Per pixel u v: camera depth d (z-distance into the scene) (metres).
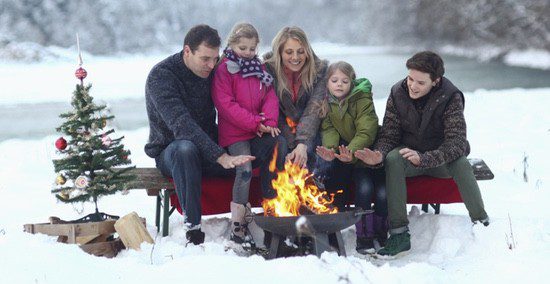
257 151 6.46
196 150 6.16
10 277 4.91
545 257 5.55
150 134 6.72
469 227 6.37
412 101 6.50
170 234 6.58
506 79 29.84
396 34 70.44
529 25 47.16
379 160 6.12
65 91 29.33
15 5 59.72
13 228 7.35
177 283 4.90
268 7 91.81
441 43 59.72
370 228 6.37
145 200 8.70
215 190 6.64
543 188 8.85
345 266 5.02
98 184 6.16
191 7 81.88
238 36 6.51
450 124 6.38
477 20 52.09
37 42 59.91
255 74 6.51
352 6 90.62
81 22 62.03
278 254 5.80
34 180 10.05
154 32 68.44
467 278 5.33
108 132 6.35
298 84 6.86
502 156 11.07
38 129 17.33
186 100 6.54
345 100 6.65
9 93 28.28
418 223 6.61
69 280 4.94
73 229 5.90
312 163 6.76
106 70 43.88
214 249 5.88
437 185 6.70
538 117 15.27
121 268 5.18
